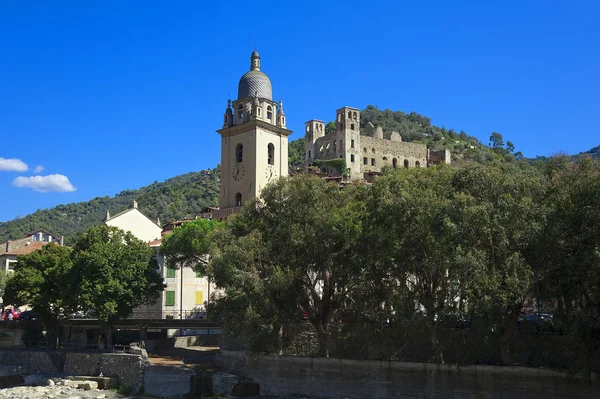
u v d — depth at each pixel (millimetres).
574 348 43656
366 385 52875
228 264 53656
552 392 44781
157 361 66062
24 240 117000
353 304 54281
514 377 46344
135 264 69562
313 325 58656
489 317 42500
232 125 89750
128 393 60344
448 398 48750
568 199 42969
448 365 49000
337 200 56875
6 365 72062
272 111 89500
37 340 78625
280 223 55969
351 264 51531
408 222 47312
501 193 45938
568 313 42406
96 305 66312
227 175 89000
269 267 55938
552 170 47562
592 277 41094
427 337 51000
